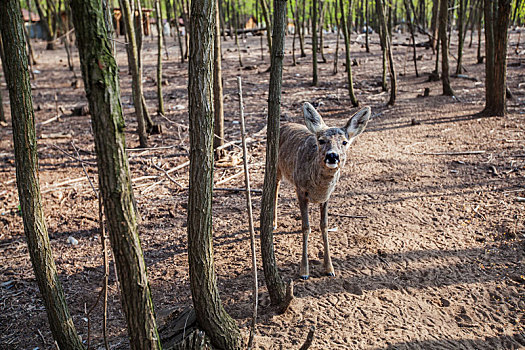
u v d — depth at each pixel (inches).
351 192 276.8
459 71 577.0
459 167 297.7
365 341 152.1
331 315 166.1
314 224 240.8
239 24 1266.0
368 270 195.8
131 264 102.5
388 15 690.2
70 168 349.1
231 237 233.0
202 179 126.0
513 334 155.4
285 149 215.6
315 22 553.3
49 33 1075.3
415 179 287.0
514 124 367.2
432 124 394.9
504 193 253.9
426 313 167.3
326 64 738.2
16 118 124.8
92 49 88.7
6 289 204.4
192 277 133.4
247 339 153.7
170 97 569.3
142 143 383.2
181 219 260.8
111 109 92.3
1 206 289.1
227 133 404.2
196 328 139.9
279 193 287.7
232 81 639.8
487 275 187.6
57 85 700.0
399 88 546.6
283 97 526.9
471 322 162.4
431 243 214.4
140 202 284.2
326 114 447.8
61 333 138.3
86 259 225.1
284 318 164.9
